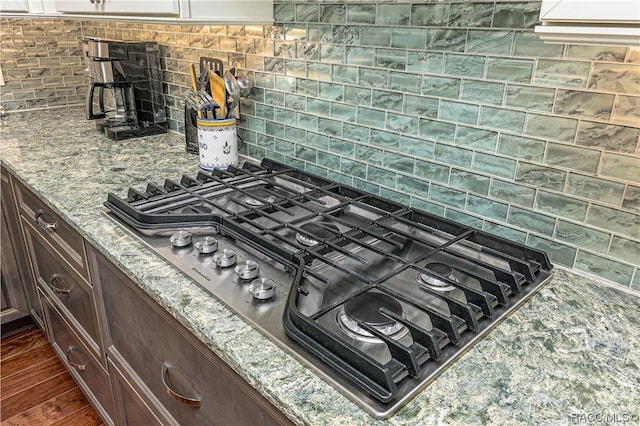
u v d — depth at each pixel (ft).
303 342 2.45
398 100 4.01
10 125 7.02
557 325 2.72
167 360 3.40
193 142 5.82
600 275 3.21
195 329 2.71
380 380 2.16
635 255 3.03
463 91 3.58
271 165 5.15
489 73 3.40
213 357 2.76
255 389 2.41
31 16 6.15
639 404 2.20
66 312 5.32
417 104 3.89
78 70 8.33
